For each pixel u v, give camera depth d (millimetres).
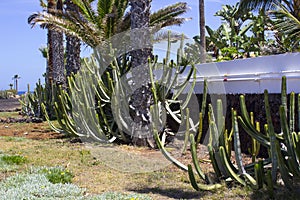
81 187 6672
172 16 16000
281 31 13492
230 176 6020
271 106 8664
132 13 10766
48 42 21375
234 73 10125
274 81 8656
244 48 18531
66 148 10578
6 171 7809
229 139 6586
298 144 5449
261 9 13594
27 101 21625
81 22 15195
